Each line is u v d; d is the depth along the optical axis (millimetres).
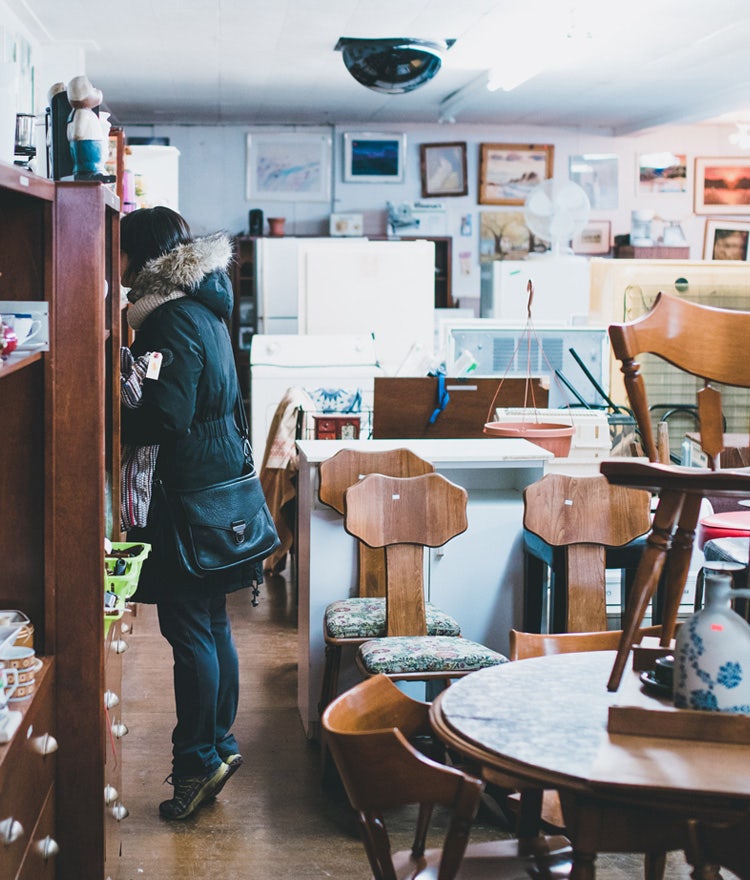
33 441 2369
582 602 3354
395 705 2225
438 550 3977
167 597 3262
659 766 1818
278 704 4445
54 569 2393
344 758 1931
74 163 2607
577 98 10469
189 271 3217
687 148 12797
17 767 1977
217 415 3322
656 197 12812
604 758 1850
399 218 12328
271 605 5922
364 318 8312
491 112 11477
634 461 2070
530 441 4355
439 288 12594
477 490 4301
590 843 1846
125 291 5000
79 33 7277
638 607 2131
